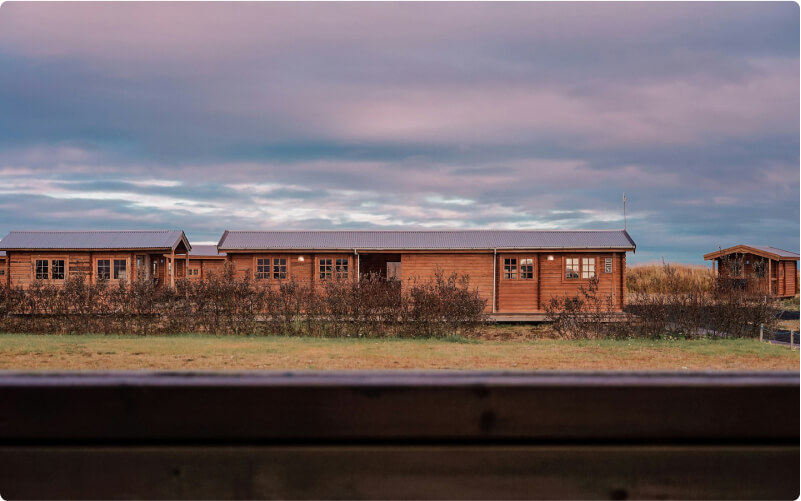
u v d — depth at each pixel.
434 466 1.50
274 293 17.03
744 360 11.54
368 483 1.49
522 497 1.49
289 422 1.49
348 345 13.43
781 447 1.50
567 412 1.50
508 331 18.34
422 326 15.91
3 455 1.48
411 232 25.11
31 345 12.94
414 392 1.50
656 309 15.88
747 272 31.72
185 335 15.84
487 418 1.50
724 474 1.50
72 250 24.12
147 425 1.49
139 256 24.81
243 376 1.55
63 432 1.48
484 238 24.17
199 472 1.49
